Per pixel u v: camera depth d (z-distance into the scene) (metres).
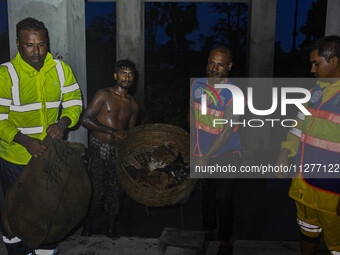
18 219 2.29
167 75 13.18
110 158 2.97
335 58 2.09
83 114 2.96
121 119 3.08
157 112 6.35
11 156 2.43
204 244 2.89
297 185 2.32
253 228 3.50
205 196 2.91
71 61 3.11
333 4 3.07
